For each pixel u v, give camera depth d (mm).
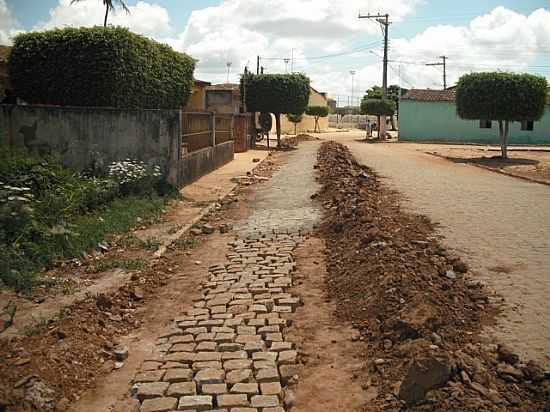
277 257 7969
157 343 5289
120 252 8164
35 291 6371
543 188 14125
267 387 4340
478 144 40344
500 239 8047
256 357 4824
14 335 5117
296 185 15273
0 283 6387
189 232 9602
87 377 4629
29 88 14508
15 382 4258
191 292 6695
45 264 7242
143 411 4086
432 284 5785
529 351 4348
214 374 4539
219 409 4074
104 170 12539
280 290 6527
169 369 4695
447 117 43469
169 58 16984
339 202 11125
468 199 11859
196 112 16531
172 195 12539
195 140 16547
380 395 4055
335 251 7984
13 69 14750
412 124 43875
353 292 6109
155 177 12602
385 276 5863
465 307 5301
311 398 4172
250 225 10180
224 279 7070
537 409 3525
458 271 6508
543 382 3799
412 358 4203
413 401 3820
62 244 7766
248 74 34156
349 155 23719
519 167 21219
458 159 24688
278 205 12156
